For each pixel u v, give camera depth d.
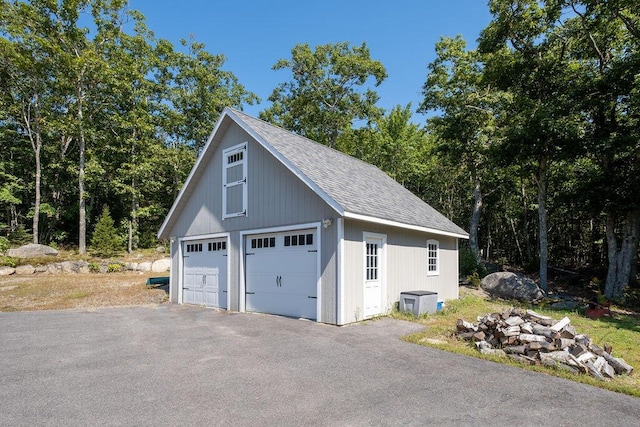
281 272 9.67
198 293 12.13
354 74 29.94
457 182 31.44
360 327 8.02
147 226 29.06
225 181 11.32
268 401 4.07
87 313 10.10
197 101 27.69
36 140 26.14
